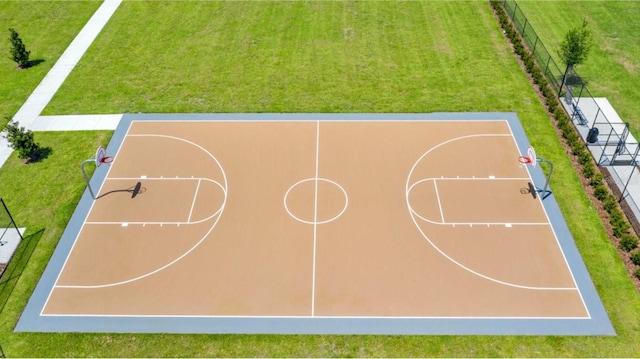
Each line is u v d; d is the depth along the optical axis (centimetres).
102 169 2516
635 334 1822
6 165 2559
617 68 3148
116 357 1789
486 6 3788
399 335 1834
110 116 2839
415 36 3453
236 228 2217
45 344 1828
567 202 2312
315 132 2695
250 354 1789
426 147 2598
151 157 2575
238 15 3734
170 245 2156
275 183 2420
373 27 3556
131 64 3256
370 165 2502
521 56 3222
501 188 2381
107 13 3794
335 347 1803
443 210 2278
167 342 1830
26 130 2755
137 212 2297
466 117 2783
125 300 1962
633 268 2038
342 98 2925
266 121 2775
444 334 1834
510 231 2189
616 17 3634
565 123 2670
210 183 2430
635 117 2789
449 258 2086
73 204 2345
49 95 3009
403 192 2364
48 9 3850
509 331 1842
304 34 3497
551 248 2120
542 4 3788
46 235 2212
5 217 2288
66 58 3328
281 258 2095
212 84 3062
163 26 3631
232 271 2053
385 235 2177
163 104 2912
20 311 1931
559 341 1808
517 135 2669
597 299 1934
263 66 3200
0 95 3020
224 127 2744
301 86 3023
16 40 3167
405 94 2945
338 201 2323
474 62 3198
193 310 1928
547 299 1941
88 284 2020
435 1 3844
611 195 2277
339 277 2022
